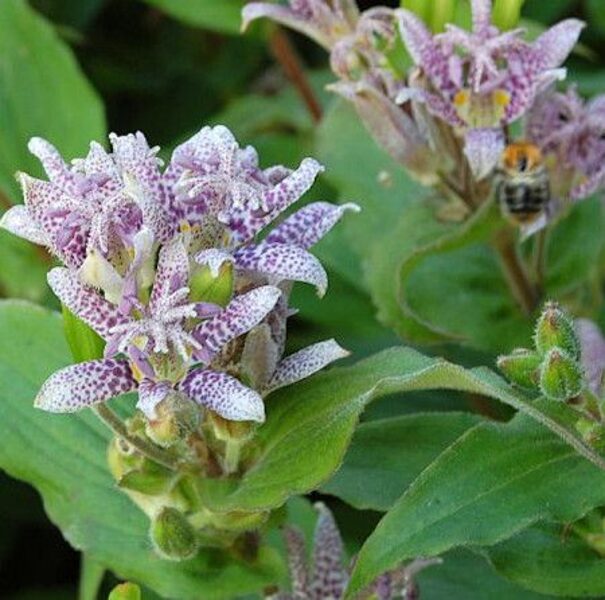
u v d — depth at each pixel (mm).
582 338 229
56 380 180
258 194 184
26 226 184
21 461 220
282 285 188
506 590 228
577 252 281
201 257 177
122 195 178
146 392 178
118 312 179
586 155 253
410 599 213
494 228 253
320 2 250
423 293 280
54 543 295
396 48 252
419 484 187
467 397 273
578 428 189
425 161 249
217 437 192
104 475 219
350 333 300
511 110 239
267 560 209
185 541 194
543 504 185
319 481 187
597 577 204
